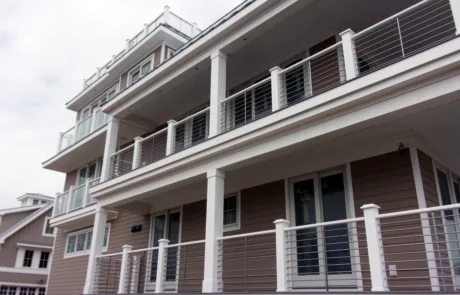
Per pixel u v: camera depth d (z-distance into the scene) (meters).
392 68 5.64
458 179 8.24
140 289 11.44
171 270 10.85
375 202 7.13
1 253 24.20
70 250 16.47
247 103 10.55
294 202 8.45
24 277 24.52
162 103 12.31
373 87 5.80
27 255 25.25
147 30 16.91
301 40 9.23
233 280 8.98
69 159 17.77
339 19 8.45
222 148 7.89
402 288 6.29
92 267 10.68
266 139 7.25
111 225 14.08
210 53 9.41
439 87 5.25
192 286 10.10
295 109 6.77
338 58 8.41
